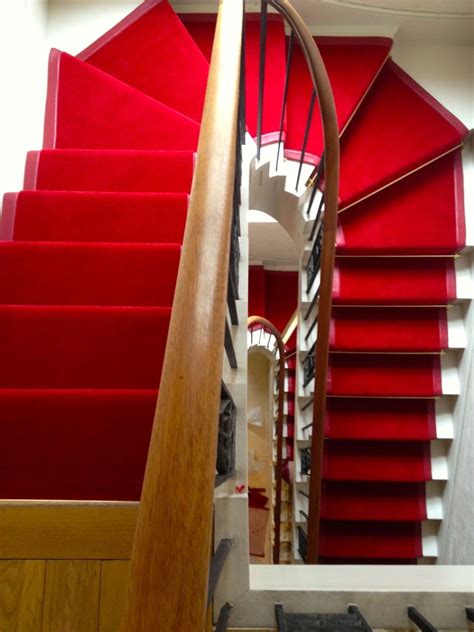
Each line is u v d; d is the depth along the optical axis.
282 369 3.74
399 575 1.05
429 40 3.06
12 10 2.06
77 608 0.77
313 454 2.14
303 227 2.70
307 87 2.81
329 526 2.94
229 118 0.65
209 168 0.57
